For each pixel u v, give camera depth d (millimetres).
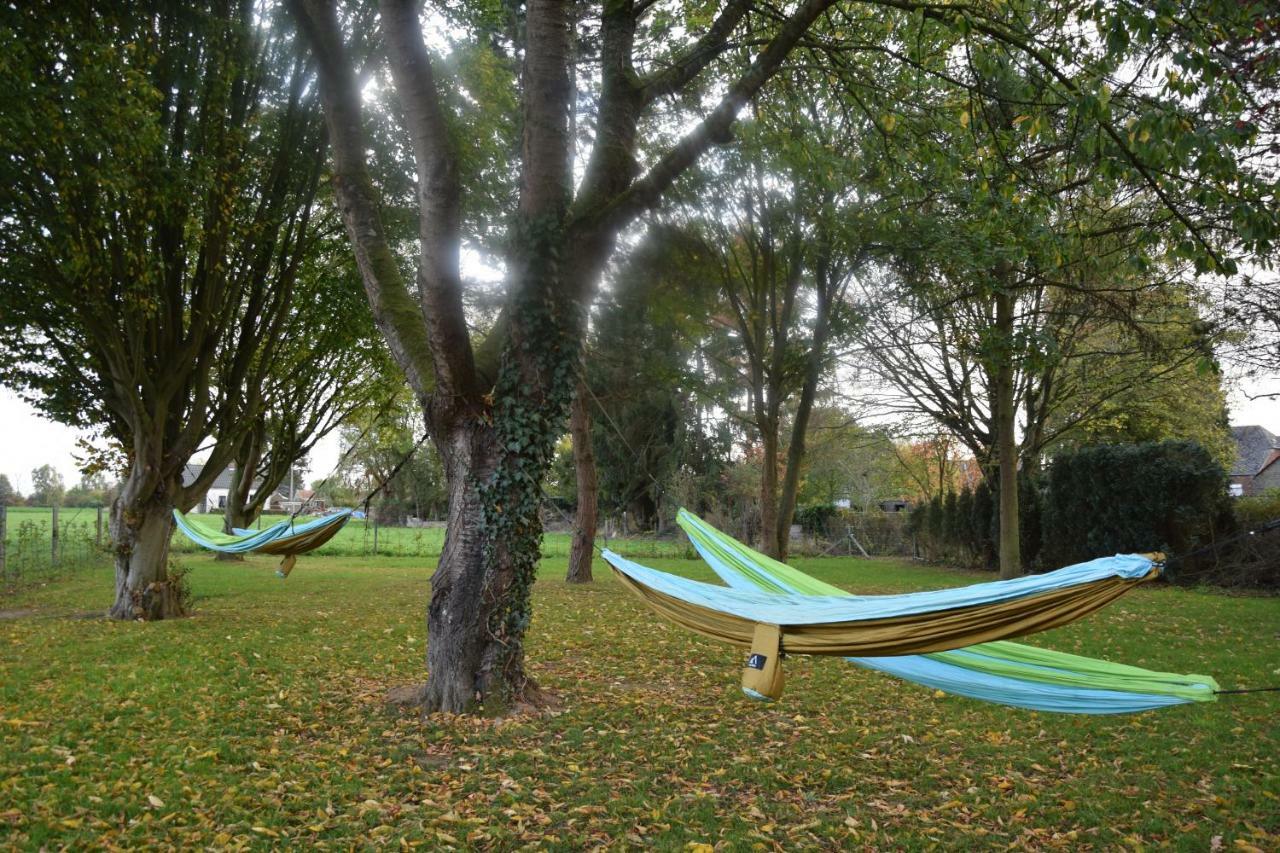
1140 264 7555
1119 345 19969
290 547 9469
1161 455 18562
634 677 9125
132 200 10750
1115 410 22562
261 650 10289
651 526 37062
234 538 9914
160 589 13227
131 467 13688
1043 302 19844
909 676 4895
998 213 8547
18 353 12883
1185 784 5734
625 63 8094
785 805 5379
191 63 11508
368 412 25016
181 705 7477
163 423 13086
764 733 6949
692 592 5242
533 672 9234
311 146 13742
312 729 6898
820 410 28047
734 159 13773
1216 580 17625
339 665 9492
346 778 5719
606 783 5719
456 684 7410
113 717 7004
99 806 5008
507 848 4711
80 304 11461
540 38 7418
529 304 7418
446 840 4734
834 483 35781
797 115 11375
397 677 8938
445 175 6891
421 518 49500
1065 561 20750
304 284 16859
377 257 8078
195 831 4734
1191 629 12117
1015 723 7270
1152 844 4793
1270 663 9602
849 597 4883
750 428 29656
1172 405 23422
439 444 7656
